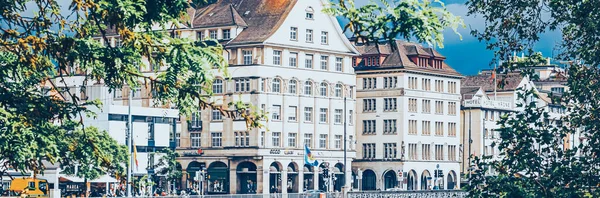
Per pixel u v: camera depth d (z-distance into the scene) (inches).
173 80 824.9
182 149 5718.5
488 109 6860.2
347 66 5999.0
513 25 1301.7
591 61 1300.4
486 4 1314.0
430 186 6373.0
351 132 6048.2
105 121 5216.5
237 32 5684.1
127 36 797.2
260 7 5802.2
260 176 5610.2
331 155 5920.3
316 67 5846.5
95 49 804.6
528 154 1291.8
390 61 6254.9
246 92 5610.2
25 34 801.6
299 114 5757.9
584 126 1304.1
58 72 839.7
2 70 810.8
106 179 4571.9
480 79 7185.0
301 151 5767.7
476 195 1304.1
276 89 5674.2
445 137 6501.0
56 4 805.2
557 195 1280.8
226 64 840.9
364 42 759.1
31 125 816.3
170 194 5354.3
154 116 5482.3
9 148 818.8
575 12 1286.9
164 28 831.7
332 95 5925.2
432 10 753.0
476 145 6796.3
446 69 6530.5
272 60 5654.5
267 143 5625.0
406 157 6210.6
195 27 5738.2
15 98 815.7
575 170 1283.2
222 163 5674.2
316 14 5836.6
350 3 756.6
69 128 880.3
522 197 1268.5
